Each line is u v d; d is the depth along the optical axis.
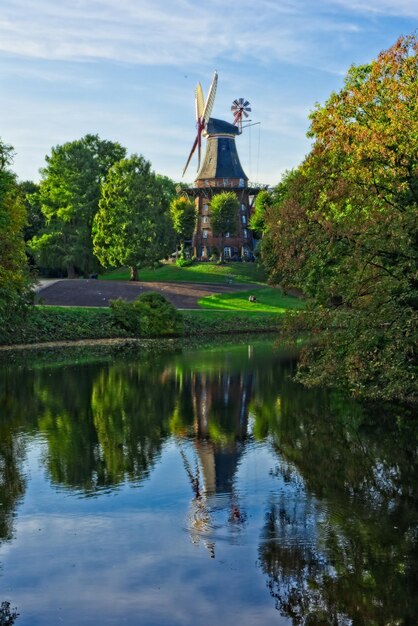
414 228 25.55
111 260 93.19
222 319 72.69
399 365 28.34
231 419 26.39
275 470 19.48
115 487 17.92
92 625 11.31
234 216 114.50
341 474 19.09
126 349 54.16
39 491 17.62
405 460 20.48
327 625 11.30
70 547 14.20
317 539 14.42
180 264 115.25
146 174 95.25
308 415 27.11
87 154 102.31
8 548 14.16
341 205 28.81
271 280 31.98
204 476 18.84
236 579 12.81
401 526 15.05
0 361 45.25
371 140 24.61
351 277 28.48
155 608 11.80
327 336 29.61
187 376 37.91
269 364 43.44
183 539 14.52
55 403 29.59
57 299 76.81
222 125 125.38
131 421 26.03
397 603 11.82
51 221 102.81
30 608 11.86
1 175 46.16
